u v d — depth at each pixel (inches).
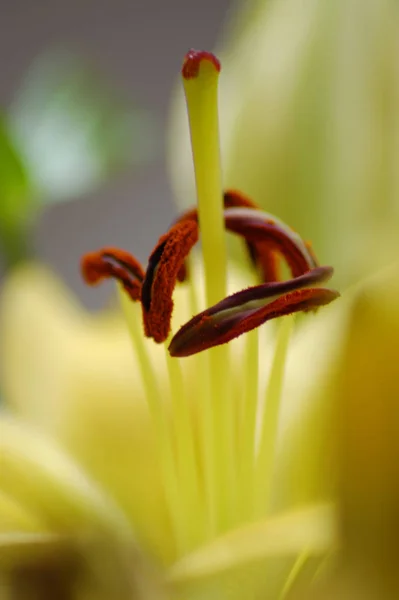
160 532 8.8
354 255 9.3
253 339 8.2
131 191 17.8
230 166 9.7
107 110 11.4
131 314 8.4
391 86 9.4
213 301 8.1
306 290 7.7
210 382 8.3
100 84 11.5
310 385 8.5
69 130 11.3
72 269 18.1
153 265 8.0
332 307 8.8
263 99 9.6
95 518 8.1
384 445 6.9
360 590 6.8
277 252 8.6
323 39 9.5
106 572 7.4
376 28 9.5
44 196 11.0
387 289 7.0
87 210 17.9
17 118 11.3
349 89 9.5
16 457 8.3
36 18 17.0
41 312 9.6
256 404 8.3
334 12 9.5
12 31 17.1
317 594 6.9
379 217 9.4
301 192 9.6
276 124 9.5
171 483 8.4
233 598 7.6
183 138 10.1
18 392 9.5
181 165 10.1
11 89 17.2
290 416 8.6
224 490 8.3
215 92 7.9
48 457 8.3
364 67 9.5
